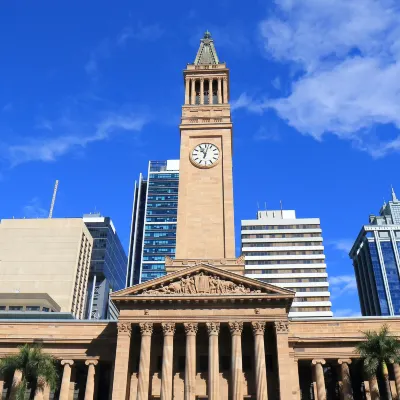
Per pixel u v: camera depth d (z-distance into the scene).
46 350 77.50
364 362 65.75
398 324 78.25
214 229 86.94
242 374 67.31
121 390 65.56
